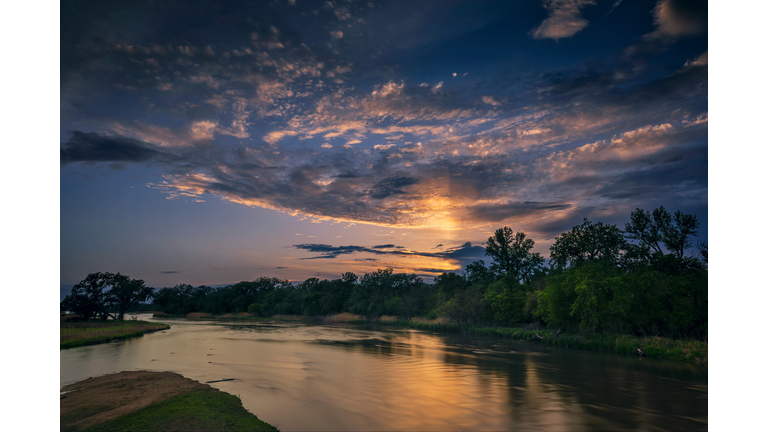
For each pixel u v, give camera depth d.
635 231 50.84
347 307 116.25
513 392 20.61
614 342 38.34
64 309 85.50
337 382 22.92
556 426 15.27
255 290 172.38
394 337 55.34
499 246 96.44
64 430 12.91
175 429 13.02
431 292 103.50
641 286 38.38
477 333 62.34
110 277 90.50
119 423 13.56
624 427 15.19
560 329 47.19
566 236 67.19
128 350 38.47
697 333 36.31
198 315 155.50
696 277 37.50
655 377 24.47
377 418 15.98
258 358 32.97
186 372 25.84
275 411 16.62
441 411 17.06
